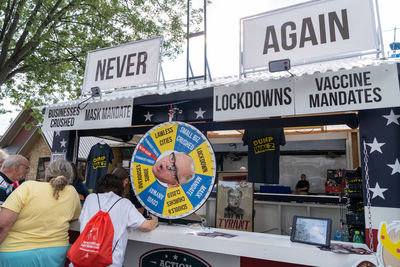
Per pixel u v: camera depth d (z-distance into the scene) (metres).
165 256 2.75
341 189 7.18
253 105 2.60
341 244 2.21
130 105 3.20
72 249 2.03
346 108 2.24
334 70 2.33
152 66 3.48
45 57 8.45
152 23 9.59
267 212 5.57
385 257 1.77
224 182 5.00
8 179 2.63
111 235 2.06
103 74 3.81
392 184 2.29
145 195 2.81
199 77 3.83
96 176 4.50
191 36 4.11
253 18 3.04
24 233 2.08
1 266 2.03
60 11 8.09
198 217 3.18
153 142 2.89
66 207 2.28
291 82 2.48
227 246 2.20
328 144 7.40
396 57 2.53
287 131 6.32
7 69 7.55
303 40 2.76
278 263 2.27
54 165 2.38
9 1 7.58
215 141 7.22
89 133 4.24
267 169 3.71
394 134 2.35
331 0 2.69
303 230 2.17
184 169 2.67
